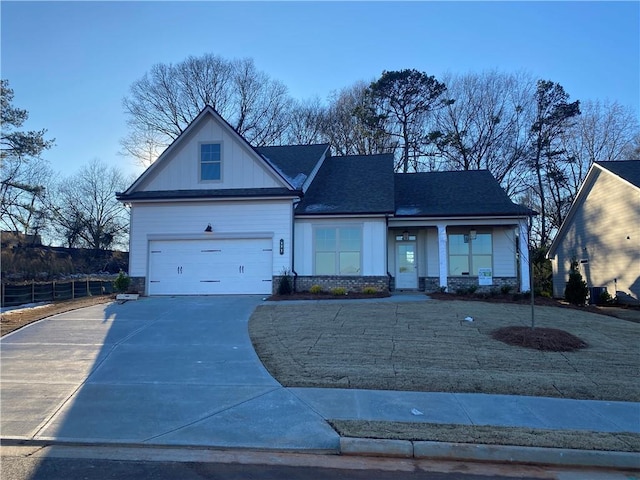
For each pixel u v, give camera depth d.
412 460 5.37
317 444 5.67
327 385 7.73
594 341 10.83
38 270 32.62
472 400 7.05
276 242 18.47
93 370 8.69
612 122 36.28
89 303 16.25
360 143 40.78
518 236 19.61
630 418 6.41
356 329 11.45
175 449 5.64
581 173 36.62
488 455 5.36
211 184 19.09
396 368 8.54
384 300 16.22
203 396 7.29
